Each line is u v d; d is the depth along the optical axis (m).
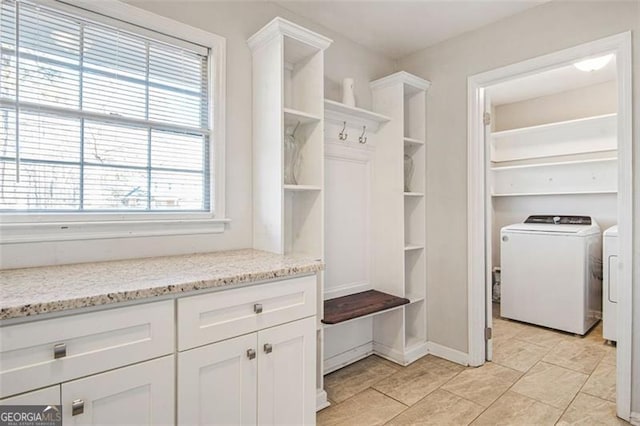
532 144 3.97
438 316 2.68
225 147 1.92
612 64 3.07
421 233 2.77
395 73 2.68
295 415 1.48
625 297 1.82
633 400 1.81
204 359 1.21
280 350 1.43
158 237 1.70
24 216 1.38
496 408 1.96
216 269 1.38
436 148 2.68
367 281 2.65
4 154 1.35
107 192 1.58
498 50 2.33
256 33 1.92
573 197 3.74
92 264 1.47
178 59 1.79
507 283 3.54
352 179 2.55
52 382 0.94
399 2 2.12
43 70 1.42
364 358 2.64
